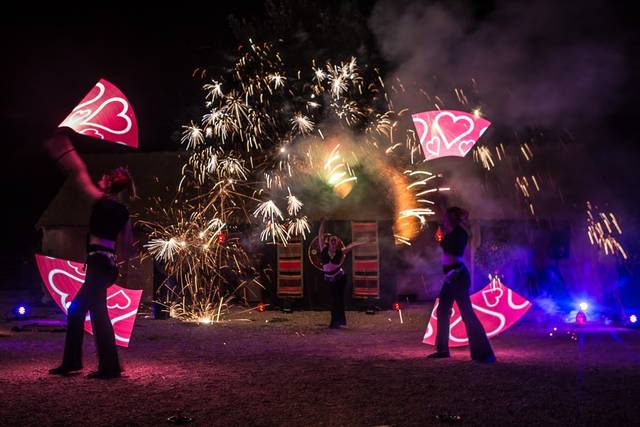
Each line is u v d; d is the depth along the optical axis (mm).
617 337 11680
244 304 18969
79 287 8789
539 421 5773
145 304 19703
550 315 15898
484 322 10219
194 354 9758
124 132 7980
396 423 5734
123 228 7891
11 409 6113
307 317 16422
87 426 5590
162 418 5848
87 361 8727
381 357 9344
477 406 6293
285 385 7254
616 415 5961
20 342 11023
